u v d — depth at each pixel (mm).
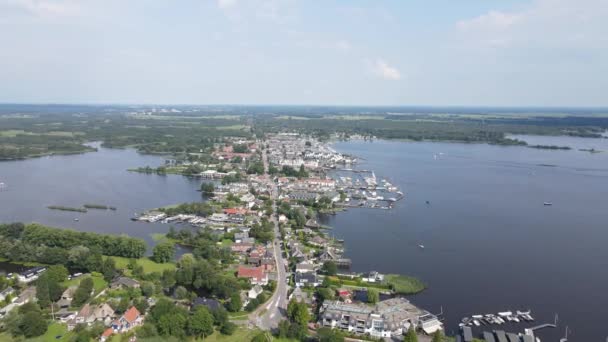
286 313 178625
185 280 198375
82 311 169750
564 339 167875
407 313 177625
